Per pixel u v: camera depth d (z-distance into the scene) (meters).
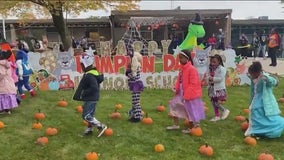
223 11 28.48
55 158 5.86
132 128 7.35
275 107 6.71
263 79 6.62
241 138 6.80
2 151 6.12
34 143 6.48
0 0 19.59
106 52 14.10
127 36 15.89
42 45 23.19
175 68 11.99
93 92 6.55
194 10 28.31
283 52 25.48
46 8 20.05
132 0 21.55
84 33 31.78
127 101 10.00
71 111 8.86
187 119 7.20
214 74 7.88
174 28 30.34
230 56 12.61
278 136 6.72
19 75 10.06
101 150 6.17
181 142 6.57
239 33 33.41
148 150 6.19
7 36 30.09
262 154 5.78
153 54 12.44
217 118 8.03
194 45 14.11
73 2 19.39
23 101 9.91
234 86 12.61
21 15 20.86
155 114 8.56
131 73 7.70
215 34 29.78
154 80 12.05
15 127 7.43
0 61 8.28
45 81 11.92
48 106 9.37
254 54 24.33
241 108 9.25
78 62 11.88
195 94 6.85
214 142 6.58
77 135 6.91
